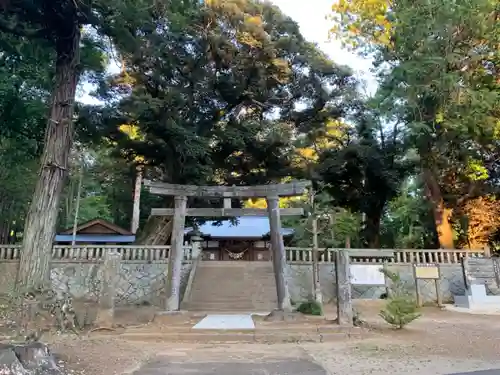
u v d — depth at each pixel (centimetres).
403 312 963
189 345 766
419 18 1564
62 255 1645
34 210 1023
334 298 1717
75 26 1101
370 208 2248
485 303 1445
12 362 467
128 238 2495
